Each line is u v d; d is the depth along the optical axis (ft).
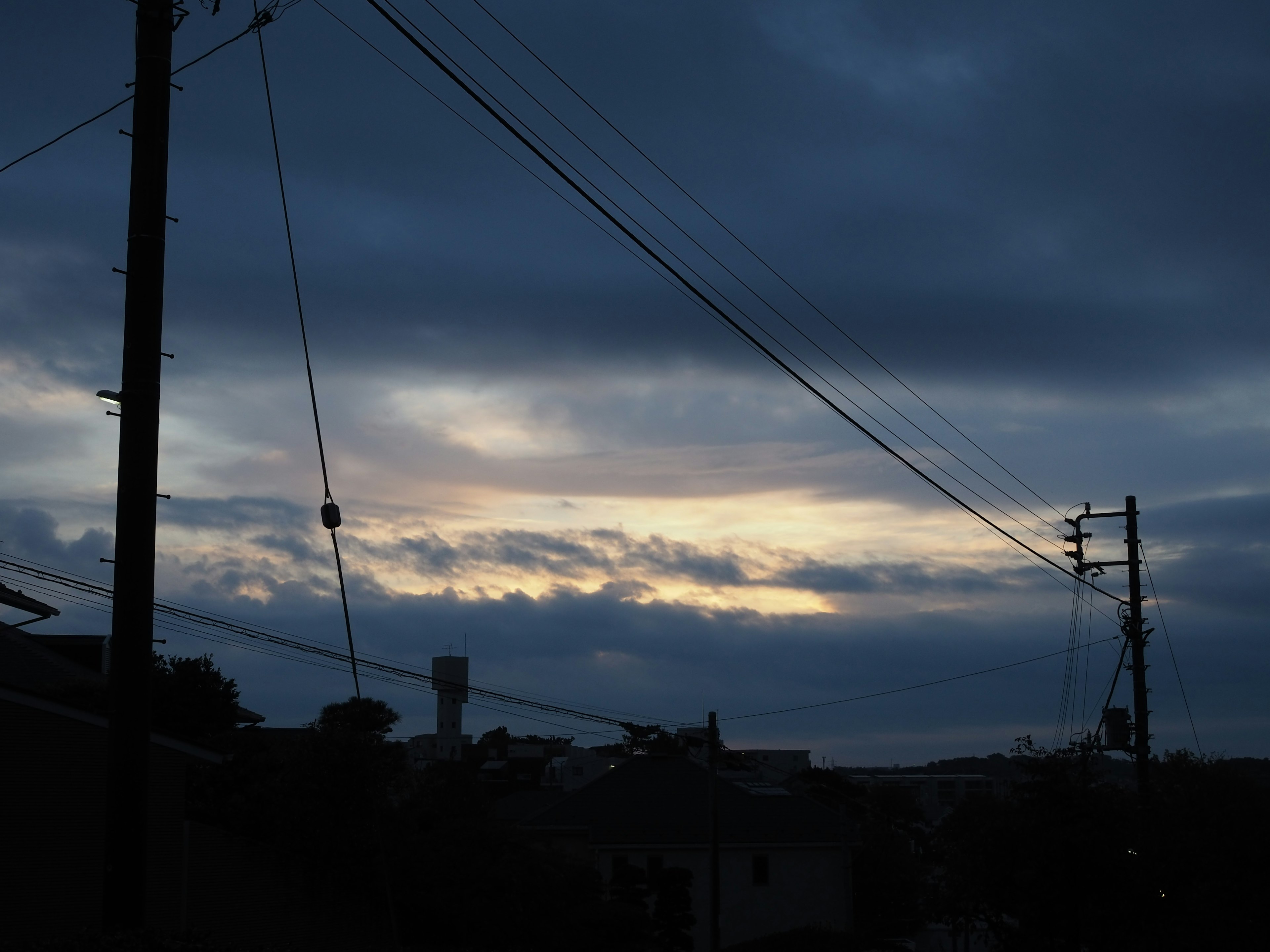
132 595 32.42
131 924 31.78
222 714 99.96
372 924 80.48
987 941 84.12
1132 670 89.45
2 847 60.29
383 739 82.94
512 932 85.71
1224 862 79.97
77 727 64.03
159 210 34.53
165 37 35.60
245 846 73.10
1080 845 74.84
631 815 145.59
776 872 141.38
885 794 235.20
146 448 33.12
